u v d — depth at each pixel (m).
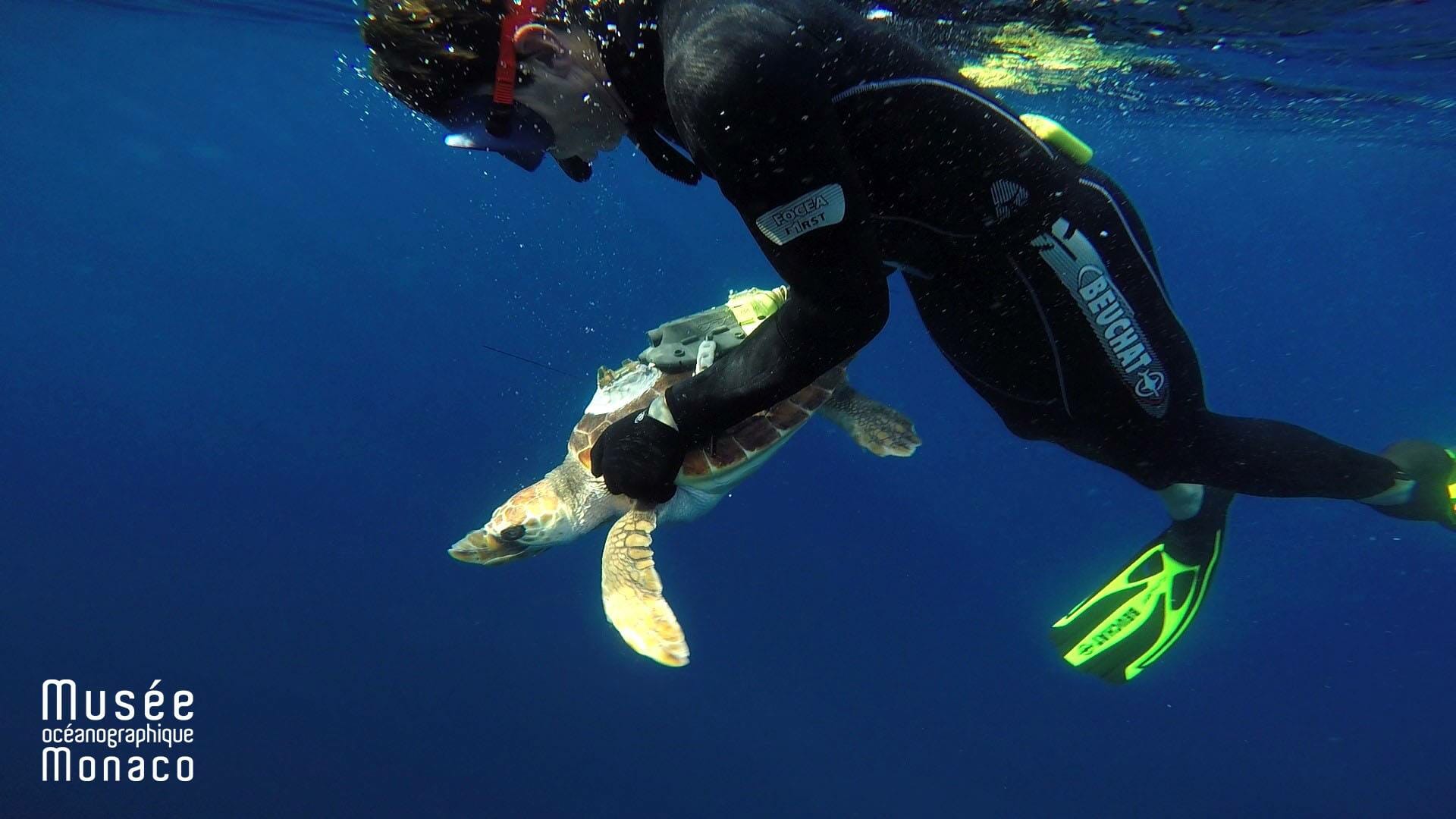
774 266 1.30
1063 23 4.03
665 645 2.31
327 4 6.77
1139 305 2.00
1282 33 4.26
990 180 1.70
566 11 1.32
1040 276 1.89
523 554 3.46
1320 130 8.62
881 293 1.33
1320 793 7.11
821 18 1.40
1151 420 2.12
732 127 1.12
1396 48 4.51
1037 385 2.16
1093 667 3.61
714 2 1.18
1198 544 3.44
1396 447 2.62
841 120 1.47
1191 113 7.35
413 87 1.42
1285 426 2.30
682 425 1.64
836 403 3.64
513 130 1.44
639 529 2.82
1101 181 1.96
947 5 3.63
